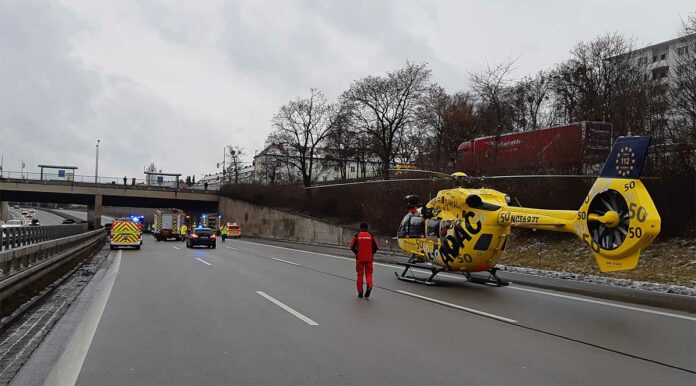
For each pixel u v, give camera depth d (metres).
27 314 9.48
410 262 15.77
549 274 16.84
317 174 74.25
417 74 50.66
